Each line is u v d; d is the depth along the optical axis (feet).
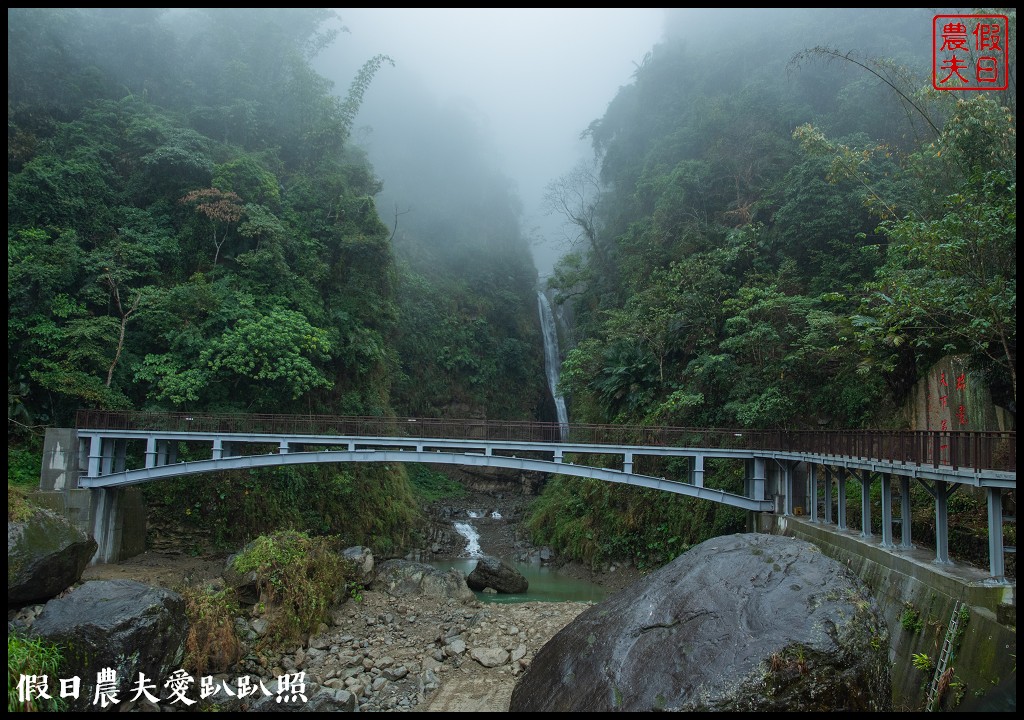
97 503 62.54
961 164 49.08
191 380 71.67
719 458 77.46
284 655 45.32
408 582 60.39
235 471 75.10
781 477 65.98
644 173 129.59
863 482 48.19
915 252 46.09
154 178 87.86
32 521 46.50
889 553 40.78
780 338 73.67
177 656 37.63
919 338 46.24
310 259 91.81
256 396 78.64
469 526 104.63
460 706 37.45
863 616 24.08
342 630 50.75
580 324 134.10
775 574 26.86
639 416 88.84
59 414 68.74
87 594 37.11
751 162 107.55
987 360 48.26
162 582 59.00
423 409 131.03
